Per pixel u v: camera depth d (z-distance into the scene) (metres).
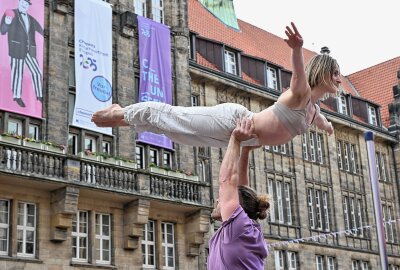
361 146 53.06
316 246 45.91
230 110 6.13
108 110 6.64
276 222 43.22
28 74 29.64
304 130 6.12
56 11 31.86
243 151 6.52
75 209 28.78
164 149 35.28
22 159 27.38
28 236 28.30
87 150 30.88
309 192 47.25
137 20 35.25
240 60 44.38
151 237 33.47
